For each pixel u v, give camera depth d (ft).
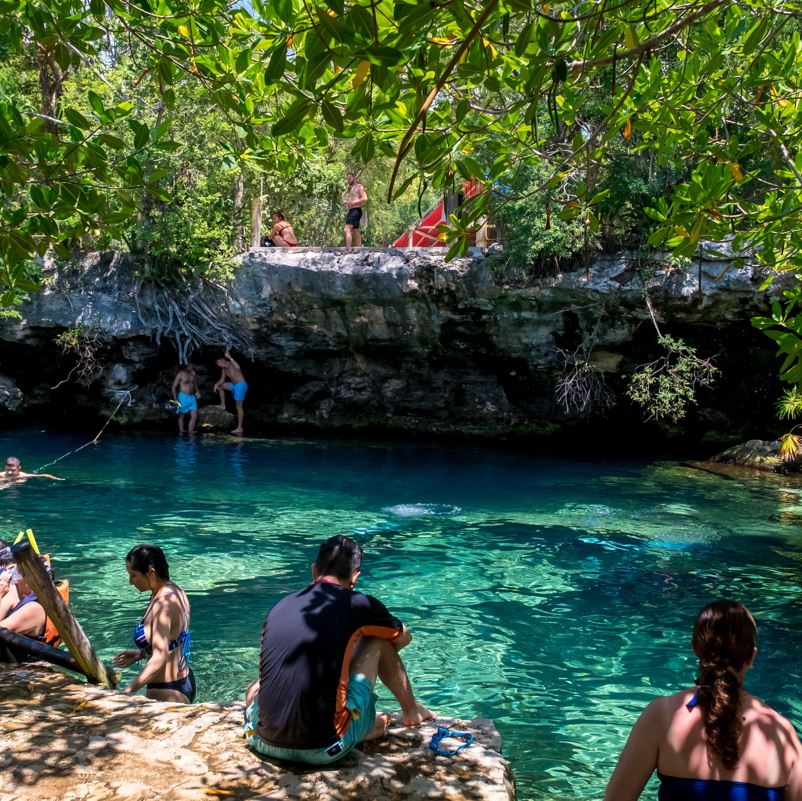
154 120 64.23
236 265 68.80
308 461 60.23
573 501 47.29
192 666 23.72
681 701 9.09
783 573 33.55
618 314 62.03
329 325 69.97
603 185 54.95
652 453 66.08
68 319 71.77
